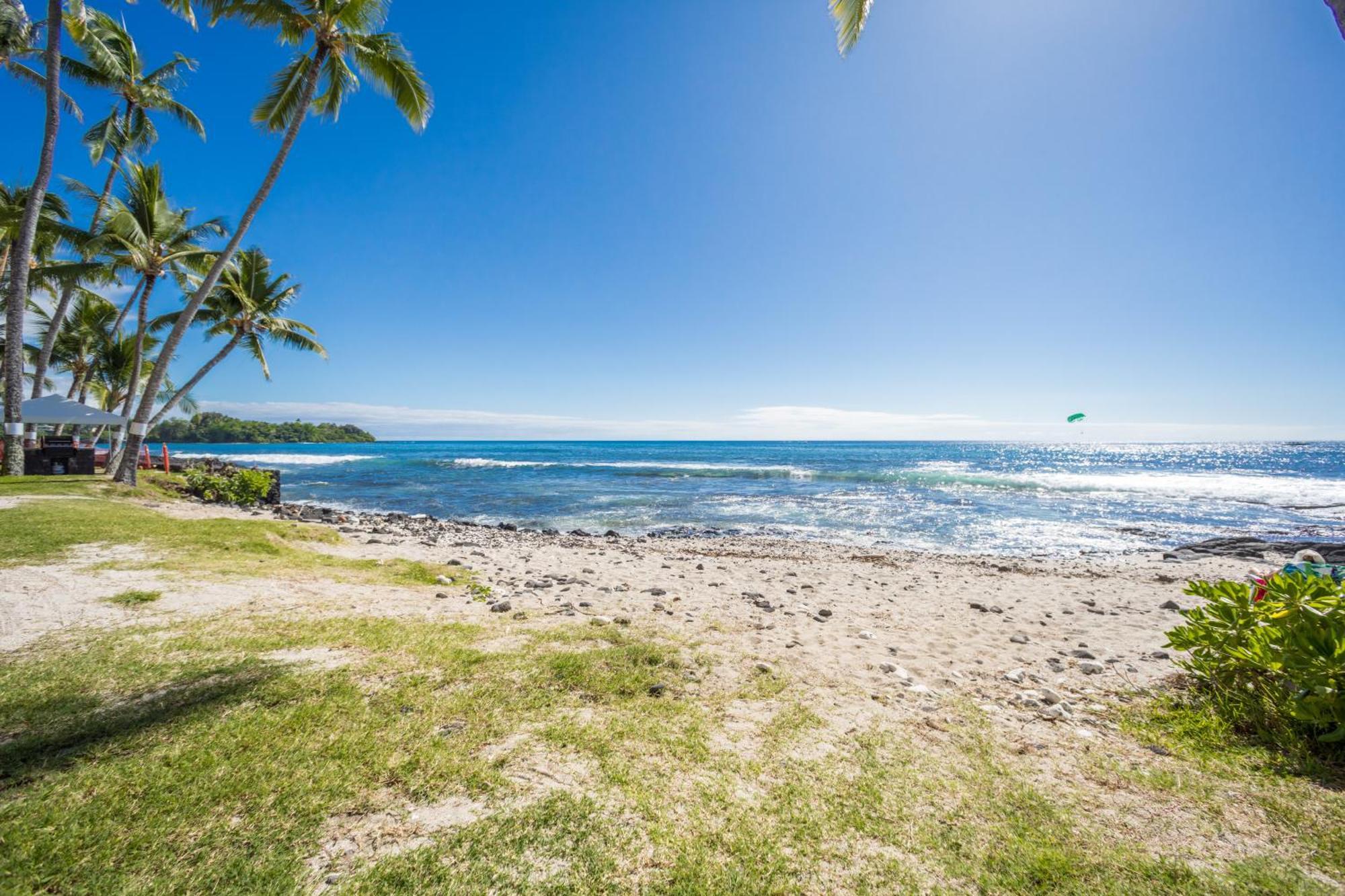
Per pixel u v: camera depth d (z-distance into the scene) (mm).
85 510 11047
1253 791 3025
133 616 5391
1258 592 4188
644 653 5066
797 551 15836
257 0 14438
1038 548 17359
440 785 2848
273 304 21625
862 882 2307
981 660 5945
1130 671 5676
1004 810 2840
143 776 2775
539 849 2414
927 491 32469
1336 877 2328
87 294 26609
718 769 3164
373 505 26516
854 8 7922
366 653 4684
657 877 2289
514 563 11180
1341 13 2984
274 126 16953
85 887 2098
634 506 26375
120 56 21438
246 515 15688
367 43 15680
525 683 4234
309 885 2162
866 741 3621
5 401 17375
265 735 3217
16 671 4008
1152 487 33562
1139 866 2402
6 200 20172
